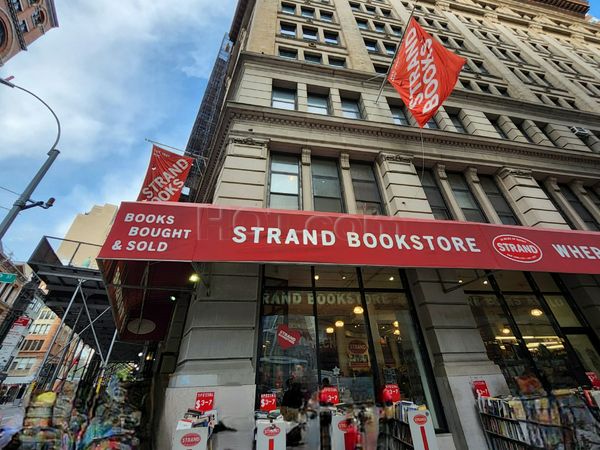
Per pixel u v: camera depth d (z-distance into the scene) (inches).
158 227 197.2
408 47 382.6
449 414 242.4
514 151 482.6
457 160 439.8
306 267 297.1
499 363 292.4
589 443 181.8
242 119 385.7
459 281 310.8
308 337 261.1
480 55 797.2
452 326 279.3
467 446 223.9
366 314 283.3
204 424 175.0
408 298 303.3
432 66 341.1
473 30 930.7
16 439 151.2
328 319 273.7
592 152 521.0
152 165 380.2
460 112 552.1
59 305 504.4
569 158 504.7
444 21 908.0
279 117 394.6
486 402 233.6
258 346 243.4
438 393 256.8
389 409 227.9
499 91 698.8
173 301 382.9
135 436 200.1
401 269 319.6
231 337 229.9
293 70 484.4
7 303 1494.8
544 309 339.6
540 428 192.4
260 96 427.2
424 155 425.7
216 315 235.8
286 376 239.0
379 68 597.9
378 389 248.4
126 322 368.2
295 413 222.4
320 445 208.8
